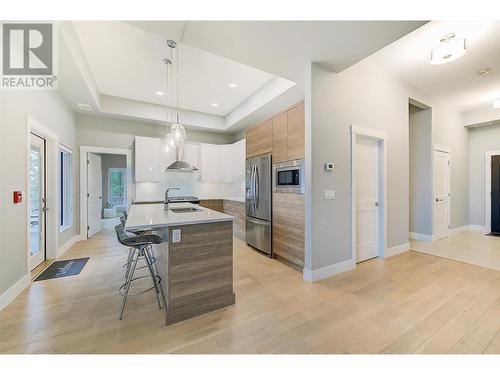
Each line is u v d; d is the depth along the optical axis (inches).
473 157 220.7
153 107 198.7
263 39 89.7
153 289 96.7
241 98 186.7
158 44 114.4
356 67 123.0
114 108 181.9
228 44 93.0
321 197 108.7
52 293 93.0
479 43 110.0
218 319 75.8
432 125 176.1
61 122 147.3
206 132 245.3
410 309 81.4
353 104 121.3
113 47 116.6
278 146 133.7
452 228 201.3
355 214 123.7
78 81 125.4
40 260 128.2
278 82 148.2
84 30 103.9
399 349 61.6
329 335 67.5
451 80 150.3
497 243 171.3
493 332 68.5
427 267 122.5
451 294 92.3
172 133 135.2
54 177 136.5
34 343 63.4
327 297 90.5
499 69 135.5
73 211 173.9
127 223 74.3
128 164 204.4
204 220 80.7
